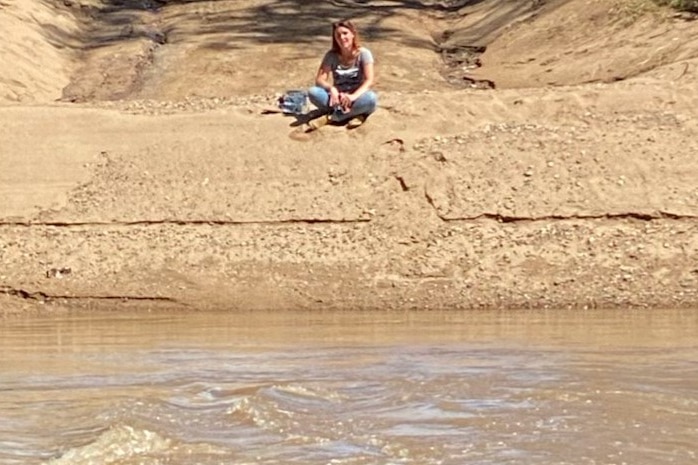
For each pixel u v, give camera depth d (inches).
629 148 737.6
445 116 778.2
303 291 658.2
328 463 326.3
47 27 1237.7
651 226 683.4
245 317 627.2
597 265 659.4
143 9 1376.7
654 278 648.4
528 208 698.8
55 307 665.6
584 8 1140.5
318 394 410.0
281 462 328.8
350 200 717.3
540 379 423.8
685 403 382.6
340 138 762.2
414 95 804.6
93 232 711.7
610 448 332.8
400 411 382.6
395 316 617.0
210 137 771.4
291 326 590.2
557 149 740.7
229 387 430.6
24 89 1063.0
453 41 1253.7
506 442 341.4
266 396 405.7
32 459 343.0
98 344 548.4
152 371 470.9
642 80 823.1
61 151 771.4
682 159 727.1
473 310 633.6
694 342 510.3
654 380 419.8
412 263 671.8
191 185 737.6
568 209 696.4
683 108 780.0
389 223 698.2
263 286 663.8
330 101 768.9
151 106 815.1
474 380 425.1
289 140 762.8
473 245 679.1
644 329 552.1
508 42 1163.9
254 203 721.0
